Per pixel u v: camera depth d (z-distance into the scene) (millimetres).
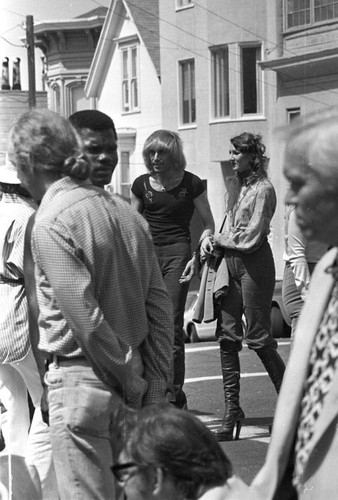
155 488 3533
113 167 5602
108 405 4715
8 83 40375
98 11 49469
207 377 12188
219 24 36062
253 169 8570
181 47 38625
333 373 3172
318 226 3184
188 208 8969
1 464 5859
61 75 51062
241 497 3480
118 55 45156
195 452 3512
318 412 3189
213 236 8648
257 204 8484
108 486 4777
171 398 8469
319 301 3273
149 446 3529
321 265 3322
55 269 4625
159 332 4961
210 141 37312
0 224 6348
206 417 9547
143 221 4922
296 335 3293
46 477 5871
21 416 6465
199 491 3514
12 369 6469
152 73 42969
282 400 3305
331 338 3199
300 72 31406
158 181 8961
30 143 4773
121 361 4695
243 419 8703
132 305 4824
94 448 4738
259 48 34656
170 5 38469
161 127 41594
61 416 4738
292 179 3201
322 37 30297
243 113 35531
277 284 17828
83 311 4598
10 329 6305
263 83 33844
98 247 4672
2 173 6363
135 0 43969
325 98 30438
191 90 38531
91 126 5527
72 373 4719
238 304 8555
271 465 3340
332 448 3164
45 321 4773
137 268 4836
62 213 4668
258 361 13375
